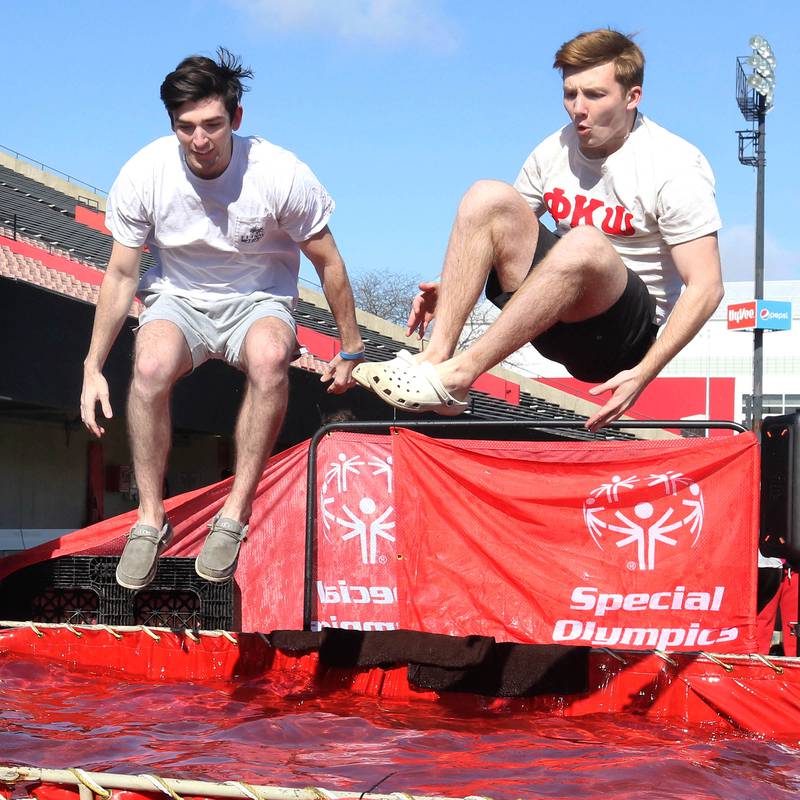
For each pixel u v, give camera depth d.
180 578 5.08
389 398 3.24
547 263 3.31
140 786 2.25
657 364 3.44
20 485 14.04
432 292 4.04
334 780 2.77
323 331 16.58
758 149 20.55
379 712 3.93
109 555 5.20
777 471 4.33
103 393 3.89
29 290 9.54
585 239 3.35
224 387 12.27
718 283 3.55
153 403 3.69
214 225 3.75
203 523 5.12
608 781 2.86
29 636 4.57
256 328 3.75
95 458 15.46
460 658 4.27
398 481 4.76
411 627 4.66
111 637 4.55
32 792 2.29
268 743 3.22
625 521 4.55
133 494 16.41
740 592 4.46
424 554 4.71
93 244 17.05
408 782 2.77
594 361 3.87
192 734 3.31
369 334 19.31
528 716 4.06
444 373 3.21
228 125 3.61
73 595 5.27
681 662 4.12
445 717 3.91
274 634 4.51
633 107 3.68
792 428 4.22
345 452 4.97
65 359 10.09
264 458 3.75
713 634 4.45
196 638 4.54
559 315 3.33
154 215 3.78
